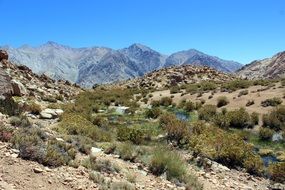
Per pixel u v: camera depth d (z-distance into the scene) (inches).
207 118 1306.6
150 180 544.7
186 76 3186.5
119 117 1375.5
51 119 1074.7
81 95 2151.8
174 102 1718.8
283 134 1034.1
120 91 2561.5
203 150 775.7
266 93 1569.9
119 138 863.1
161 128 1100.5
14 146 506.9
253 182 675.4
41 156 488.1
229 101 1536.7
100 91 2632.9
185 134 902.4
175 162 608.1
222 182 625.6
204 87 2076.8
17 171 430.9
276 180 695.7
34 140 537.6
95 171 511.2
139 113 1480.1
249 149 812.6
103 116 1405.0
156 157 611.5
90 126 899.4
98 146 694.5
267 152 903.7
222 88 1942.7
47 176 441.4
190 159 730.2
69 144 614.2
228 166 753.6
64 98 1882.4
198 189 550.9
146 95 2160.4
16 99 1298.0
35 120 979.3
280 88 1657.2
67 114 1046.4
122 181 492.7
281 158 855.7
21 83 1612.9
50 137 625.9
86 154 613.3
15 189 378.3
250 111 1332.4
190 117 1375.5
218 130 954.7
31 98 1435.8
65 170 483.2
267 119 1153.4
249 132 1112.8
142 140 854.5
